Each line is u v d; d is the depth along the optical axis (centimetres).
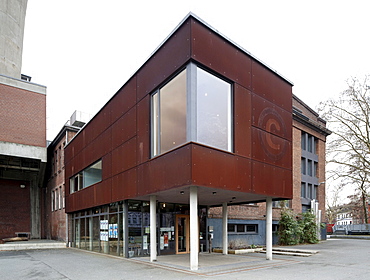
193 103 988
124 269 1085
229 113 1134
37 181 3112
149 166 1193
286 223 2216
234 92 1152
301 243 2316
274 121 1338
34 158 2294
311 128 2850
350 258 1385
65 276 973
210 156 1011
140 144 1279
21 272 1061
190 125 974
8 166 2564
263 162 1241
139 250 1436
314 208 2614
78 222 2172
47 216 3017
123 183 1407
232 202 1606
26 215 3025
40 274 1016
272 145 1305
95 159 1792
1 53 2722
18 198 3002
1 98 2208
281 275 943
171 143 1086
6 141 2188
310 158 2817
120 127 1484
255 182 1185
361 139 2755
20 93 2297
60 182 2631
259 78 1288
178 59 1061
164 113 1147
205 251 1705
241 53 1211
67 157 2445
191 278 888
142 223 1468
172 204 1561
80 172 2120
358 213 4866
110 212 1609
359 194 3194
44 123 2381
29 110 2320
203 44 1048
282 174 1343
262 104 1284
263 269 1064
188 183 949
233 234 2011
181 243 1577
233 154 1103
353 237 3216
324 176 2969
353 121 2777
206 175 987
